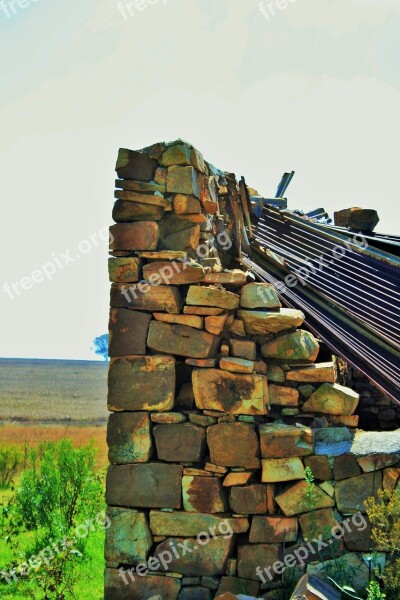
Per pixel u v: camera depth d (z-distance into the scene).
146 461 6.47
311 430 6.43
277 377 6.74
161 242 6.88
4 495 11.68
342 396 6.63
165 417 6.47
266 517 6.32
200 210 7.02
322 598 5.40
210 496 6.36
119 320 6.63
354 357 6.93
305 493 6.32
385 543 6.01
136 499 6.43
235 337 6.76
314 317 7.43
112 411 6.56
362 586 6.14
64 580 7.01
